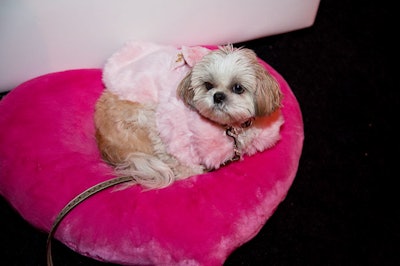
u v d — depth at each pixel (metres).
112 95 0.82
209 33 0.96
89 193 0.68
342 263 0.90
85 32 0.83
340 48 1.24
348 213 0.96
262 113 0.71
